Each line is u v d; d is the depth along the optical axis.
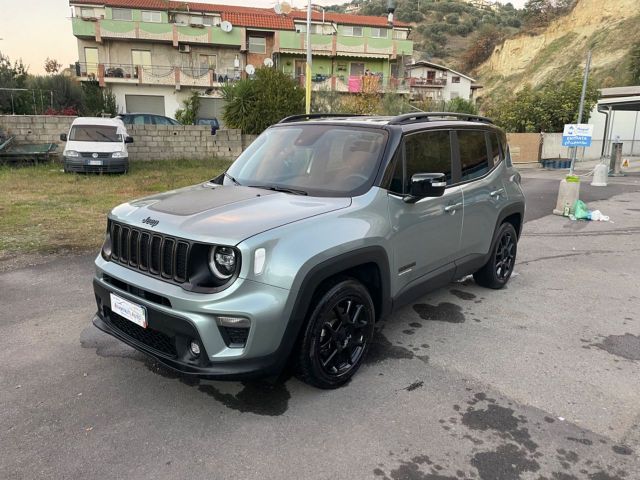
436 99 44.59
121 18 38.16
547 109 26.61
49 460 2.57
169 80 36.38
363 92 33.44
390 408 3.12
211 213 3.06
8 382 3.31
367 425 2.94
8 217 8.41
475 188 4.57
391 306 3.68
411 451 2.71
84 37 36.75
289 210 3.13
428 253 4.00
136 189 11.71
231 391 3.28
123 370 3.51
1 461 2.55
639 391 3.38
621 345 4.11
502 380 3.50
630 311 4.90
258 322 2.72
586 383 3.48
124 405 3.09
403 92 40.38
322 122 4.30
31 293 4.98
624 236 8.30
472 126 4.76
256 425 2.91
